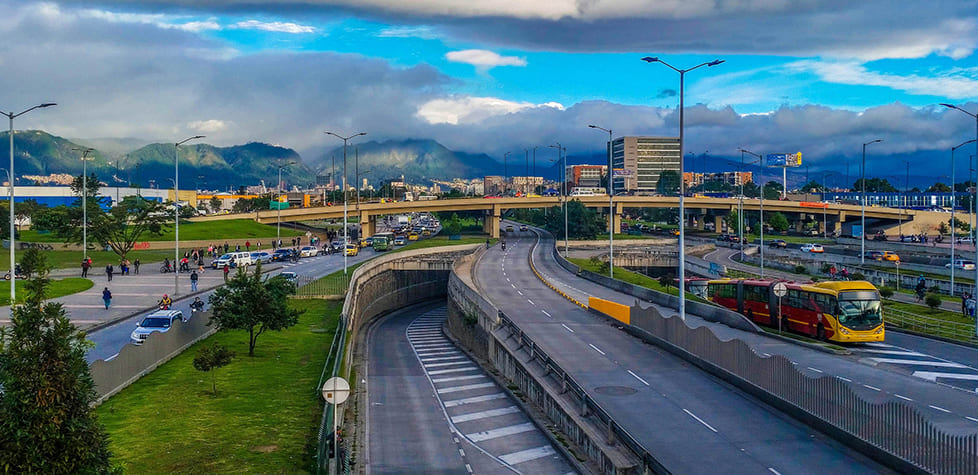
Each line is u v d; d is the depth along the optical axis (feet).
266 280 151.02
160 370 128.26
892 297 228.63
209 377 124.36
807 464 78.54
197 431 93.45
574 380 114.83
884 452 76.95
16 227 436.35
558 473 93.76
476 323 205.16
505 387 146.72
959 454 64.90
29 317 52.08
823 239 596.29
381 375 168.45
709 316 185.98
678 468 78.43
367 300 284.82
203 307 189.16
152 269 298.15
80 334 55.21
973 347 142.31
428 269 334.24
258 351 151.02
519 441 109.29
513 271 322.14
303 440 92.63
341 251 397.60
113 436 89.92
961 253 418.72
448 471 95.76
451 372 172.45
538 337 163.12
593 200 611.88
